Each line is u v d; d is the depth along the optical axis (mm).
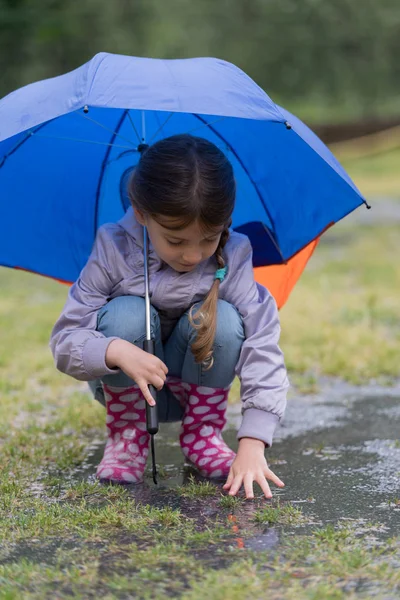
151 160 2898
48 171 3541
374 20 29875
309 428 4004
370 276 8281
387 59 30156
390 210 14516
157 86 2705
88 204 3658
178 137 2992
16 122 2801
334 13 29641
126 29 24281
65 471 3383
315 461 3477
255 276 3691
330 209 3330
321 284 7832
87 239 3693
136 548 2510
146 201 2883
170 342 3270
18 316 6957
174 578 2311
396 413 4238
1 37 21156
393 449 3623
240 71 2947
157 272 3184
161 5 25547
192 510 2883
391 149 23547
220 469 3262
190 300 3172
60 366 3113
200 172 2836
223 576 2297
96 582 2295
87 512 2785
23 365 5336
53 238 3650
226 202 2887
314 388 4730
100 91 2666
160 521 2750
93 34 22844
